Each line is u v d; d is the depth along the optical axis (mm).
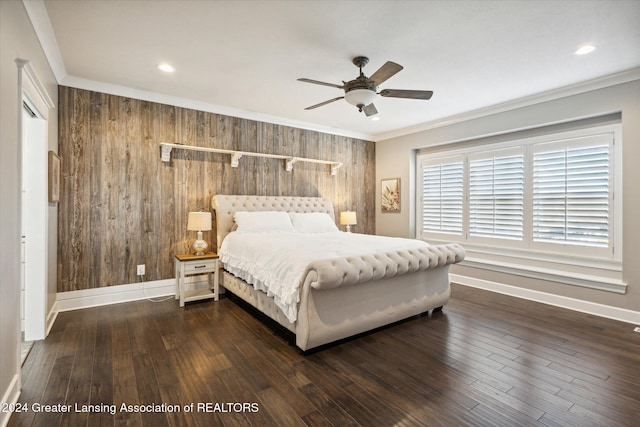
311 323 2404
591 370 2260
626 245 3254
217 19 2318
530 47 2719
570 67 3090
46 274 2768
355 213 5645
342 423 1692
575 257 3734
